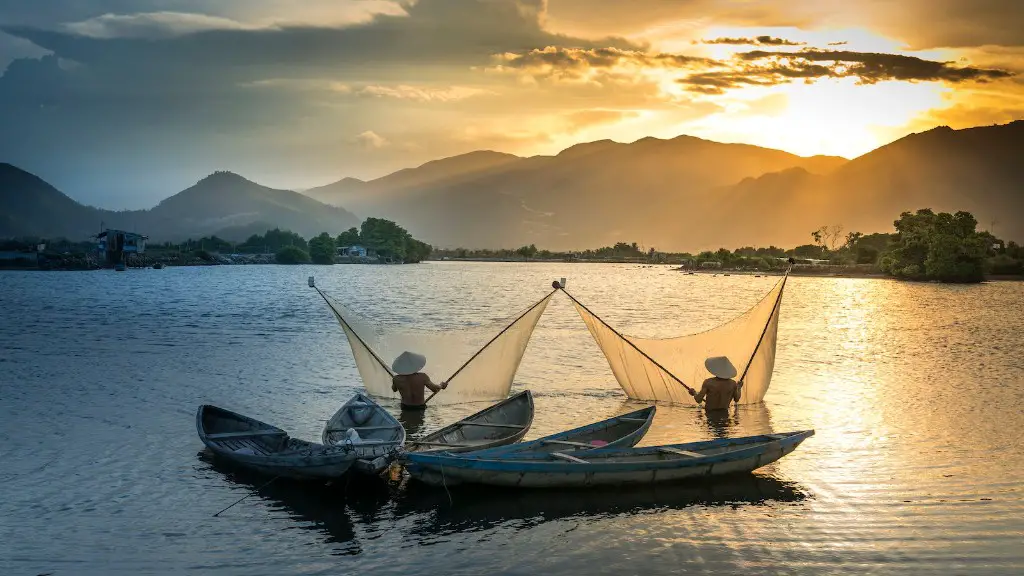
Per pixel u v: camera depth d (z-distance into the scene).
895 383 30.83
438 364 28.83
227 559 14.16
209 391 28.17
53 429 22.55
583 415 24.88
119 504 16.69
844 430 22.84
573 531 15.38
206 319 56.38
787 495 17.22
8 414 24.38
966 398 27.70
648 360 26.56
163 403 26.09
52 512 16.20
